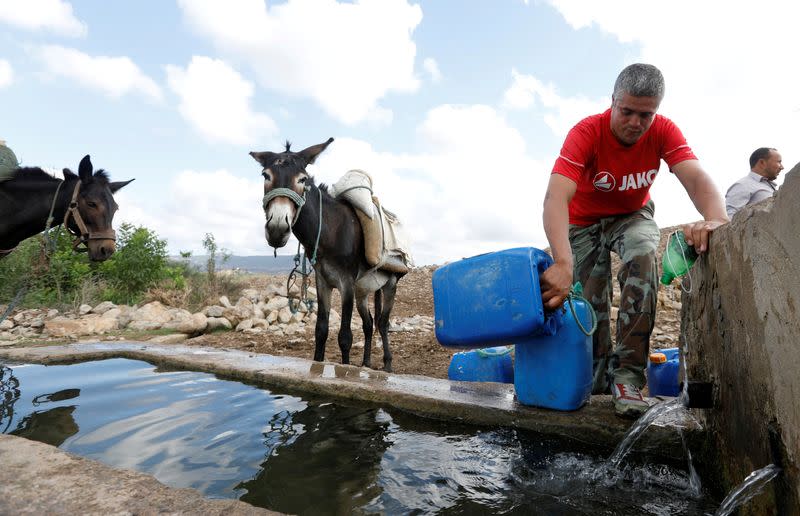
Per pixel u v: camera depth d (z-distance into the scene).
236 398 3.37
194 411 3.05
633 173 2.83
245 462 2.27
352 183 5.16
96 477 1.76
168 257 11.94
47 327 7.15
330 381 3.51
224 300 9.84
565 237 2.43
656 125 2.74
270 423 2.84
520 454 2.44
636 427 2.34
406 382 3.51
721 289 2.08
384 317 5.66
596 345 3.25
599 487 2.10
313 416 3.00
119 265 10.71
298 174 4.49
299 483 2.06
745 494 1.66
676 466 2.34
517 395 2.98
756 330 1.69
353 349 6.69
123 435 2.60
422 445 2.55
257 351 6.52
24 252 8.91
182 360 4.36
